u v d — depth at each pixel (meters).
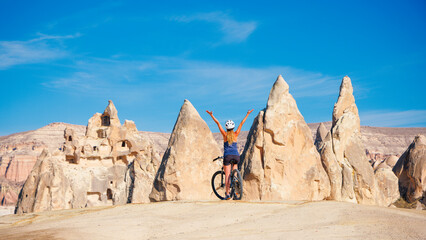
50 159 73.44
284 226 9.34
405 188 41.28
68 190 74.94
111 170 83.44
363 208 10.61
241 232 9.02
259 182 21.09
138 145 87.88
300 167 21.66
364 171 28.50
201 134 20.97
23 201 70.12
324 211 10.45
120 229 9.84
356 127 29.92
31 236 9.16
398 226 8.57
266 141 21.39
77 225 10.43
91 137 87.31
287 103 21.95
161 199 20.34
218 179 20.89
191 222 10.29
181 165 20.12
